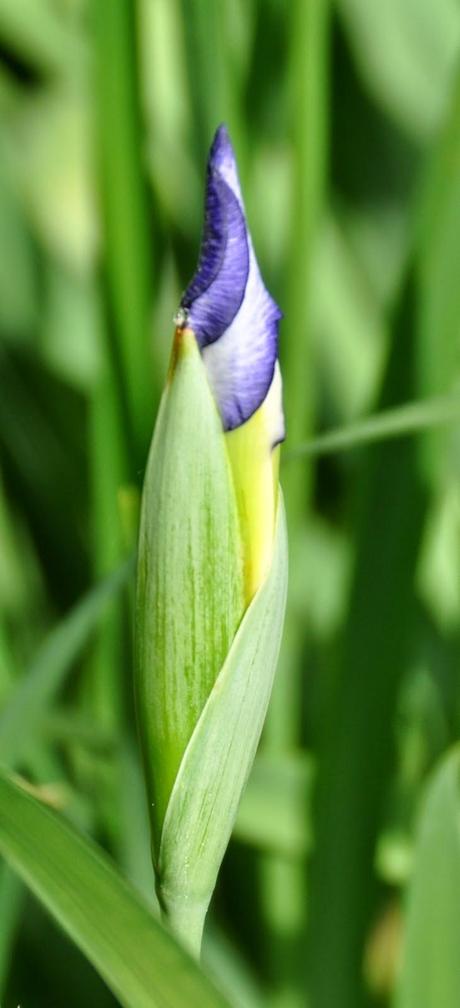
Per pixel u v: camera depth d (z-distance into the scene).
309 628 0.62
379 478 0.45
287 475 0.51
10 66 0.75
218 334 0.30
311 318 0.51
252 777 0.49
